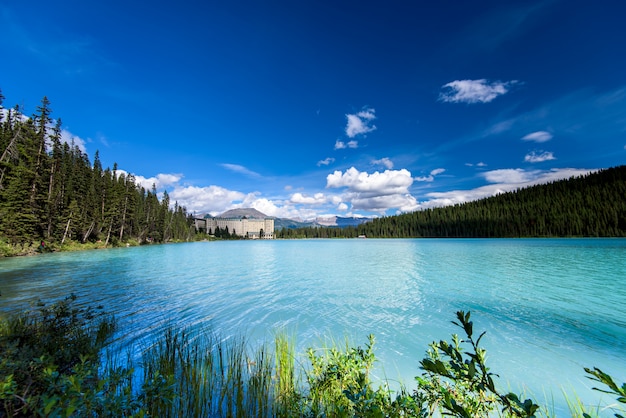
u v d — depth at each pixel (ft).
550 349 30.22
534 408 5.07
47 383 13.03
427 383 12.43
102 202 209.36
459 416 6.23
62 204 170.30
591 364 27.07
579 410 20.12
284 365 22.26
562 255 125.90
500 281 67.36
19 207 130.21
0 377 12.50
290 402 16.28
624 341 32.04
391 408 9.68
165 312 41.63
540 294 53.72
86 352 21.70
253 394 18.48
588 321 38.63
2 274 73.00
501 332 34.83
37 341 20.70
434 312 42.45
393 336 33.06
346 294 54.49
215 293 55.11
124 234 240.53
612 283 63.93
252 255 160.56
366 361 14.89
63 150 190.90
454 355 6.09
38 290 54.08
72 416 10.86
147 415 12.85
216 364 24.11
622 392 3.97
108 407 10.36
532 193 508.12
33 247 133.80
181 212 409.28
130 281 66.49
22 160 146.20
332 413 14.07
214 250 214.48
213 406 17.53
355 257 139.13
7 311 38.52
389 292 55.98
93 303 45.80
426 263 105.60
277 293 54.95
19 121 147.13
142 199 299.58
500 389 23.11
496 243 241.35
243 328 35.22
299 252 188.96
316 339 32.01
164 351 25.79
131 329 33.60
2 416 11.89
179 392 17.83
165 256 142.82
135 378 20.93
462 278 72.08
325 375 16.71
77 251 155.12
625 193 373.81
